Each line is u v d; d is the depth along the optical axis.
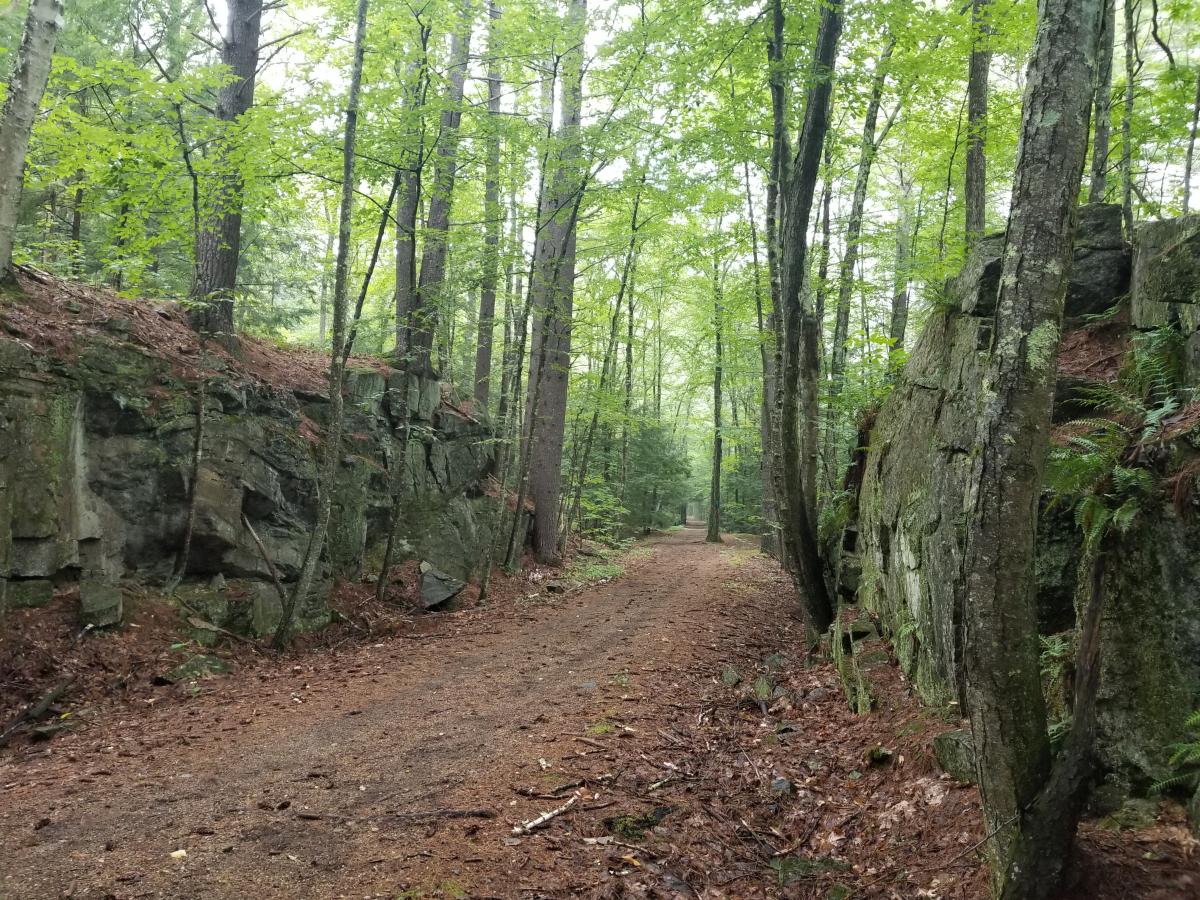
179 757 5.71
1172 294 4.15
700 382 25.08
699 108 10.72
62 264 10.96
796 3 8.60
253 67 11.80
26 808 4.67
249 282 17.48
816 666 8.45
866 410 10.77
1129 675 3.47
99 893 3.58
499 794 4.91
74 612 7.96
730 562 20.67
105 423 8.86
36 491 7.91
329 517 11.17
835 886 3.92
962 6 11.48
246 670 8.62
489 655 9.38
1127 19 8.82
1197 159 11.06
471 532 15.34
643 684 7.93
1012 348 3.09
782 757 5.90
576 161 12.40
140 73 8.83
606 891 3.75
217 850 4.07
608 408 18.30
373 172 11.42
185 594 9.23
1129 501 3.48
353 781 5.14
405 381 13.02
